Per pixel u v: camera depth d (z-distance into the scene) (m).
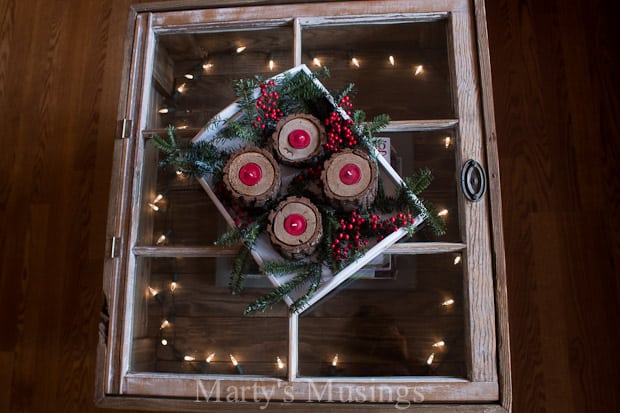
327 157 0.97
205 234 1.03
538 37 1.58
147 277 1.04
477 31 1.06
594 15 1.58
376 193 0.95
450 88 1.06
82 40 1.72
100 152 1.64
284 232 0.91
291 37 1.12
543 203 1.47
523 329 1.40
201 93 1.14
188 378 0.96
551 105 1.53
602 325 1.39
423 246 0.98
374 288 0.99
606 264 1.42
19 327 1.53
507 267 1.45
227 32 1.14
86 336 1.51
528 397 1.36
